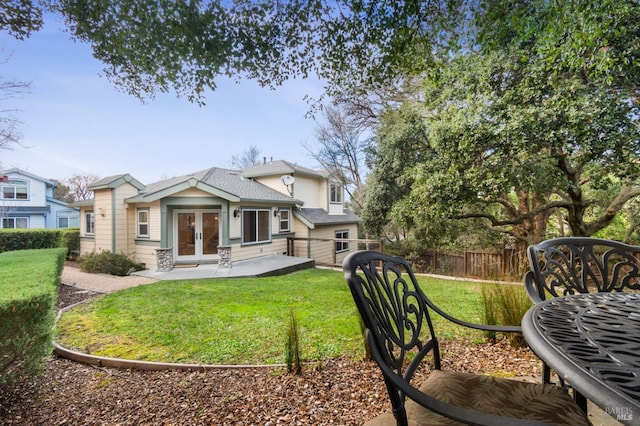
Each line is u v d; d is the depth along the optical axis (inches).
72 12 101.8
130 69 122.8
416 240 382.3
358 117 513.3
